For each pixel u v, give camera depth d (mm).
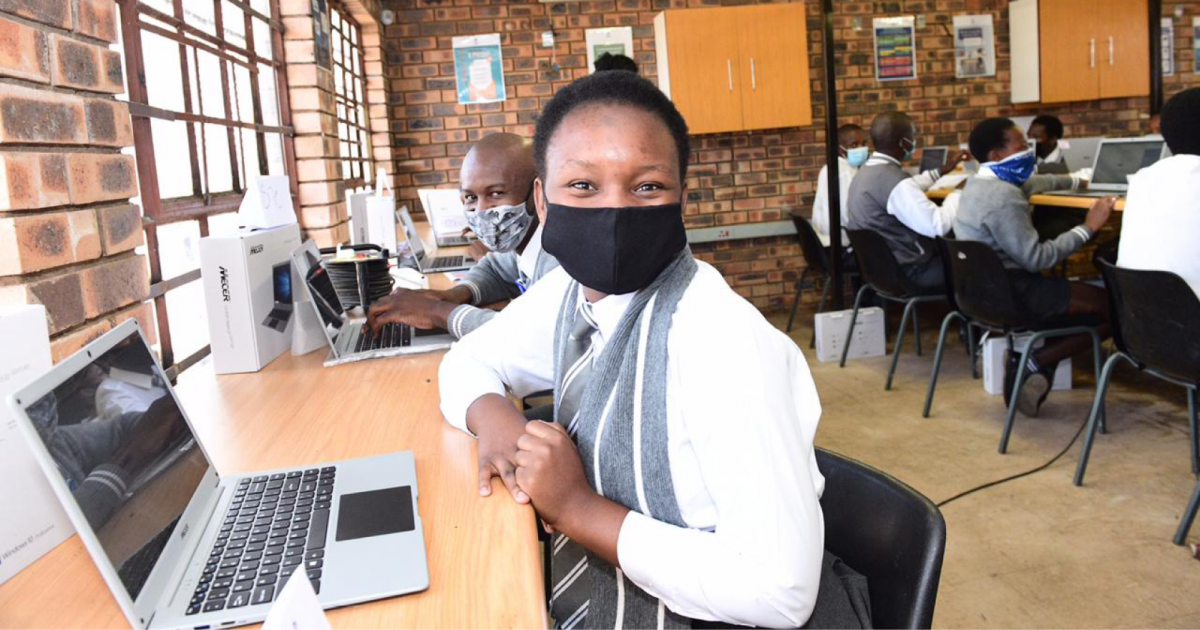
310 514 961
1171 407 3549
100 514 746
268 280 1747
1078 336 3553
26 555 889
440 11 5832
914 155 6316
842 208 5508
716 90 5652
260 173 3285
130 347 963
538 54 5906
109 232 1417
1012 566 2332
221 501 1006
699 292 931
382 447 1212
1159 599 2115
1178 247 2582
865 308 4871
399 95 5867
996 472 3006
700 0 5984
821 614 911
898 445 3373
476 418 1174
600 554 914
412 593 798
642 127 921
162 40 2322
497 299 2357
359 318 2246
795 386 935
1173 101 2652
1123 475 2879
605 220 919
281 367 1726
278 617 519
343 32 4879
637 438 919
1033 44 6023
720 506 847
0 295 1163
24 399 704
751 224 6164
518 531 917
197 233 2496
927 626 905
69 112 1308
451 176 5949
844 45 6172
